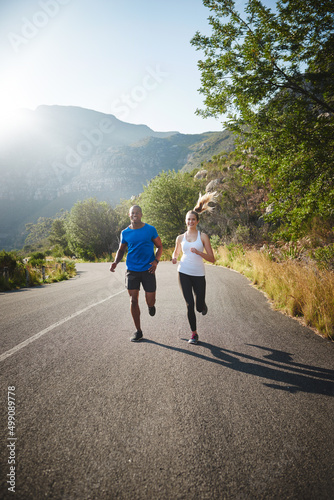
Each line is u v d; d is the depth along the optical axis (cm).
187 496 142
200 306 403
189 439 185
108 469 159
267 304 612
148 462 164
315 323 445
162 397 238
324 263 771
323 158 581
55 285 1217
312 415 213
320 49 612
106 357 327
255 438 186
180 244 419
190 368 296
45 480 151
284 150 625
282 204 663
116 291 862
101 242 4925
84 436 187
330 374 283
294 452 173
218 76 644
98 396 239
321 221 1132
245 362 312
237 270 1266
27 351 349
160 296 736
